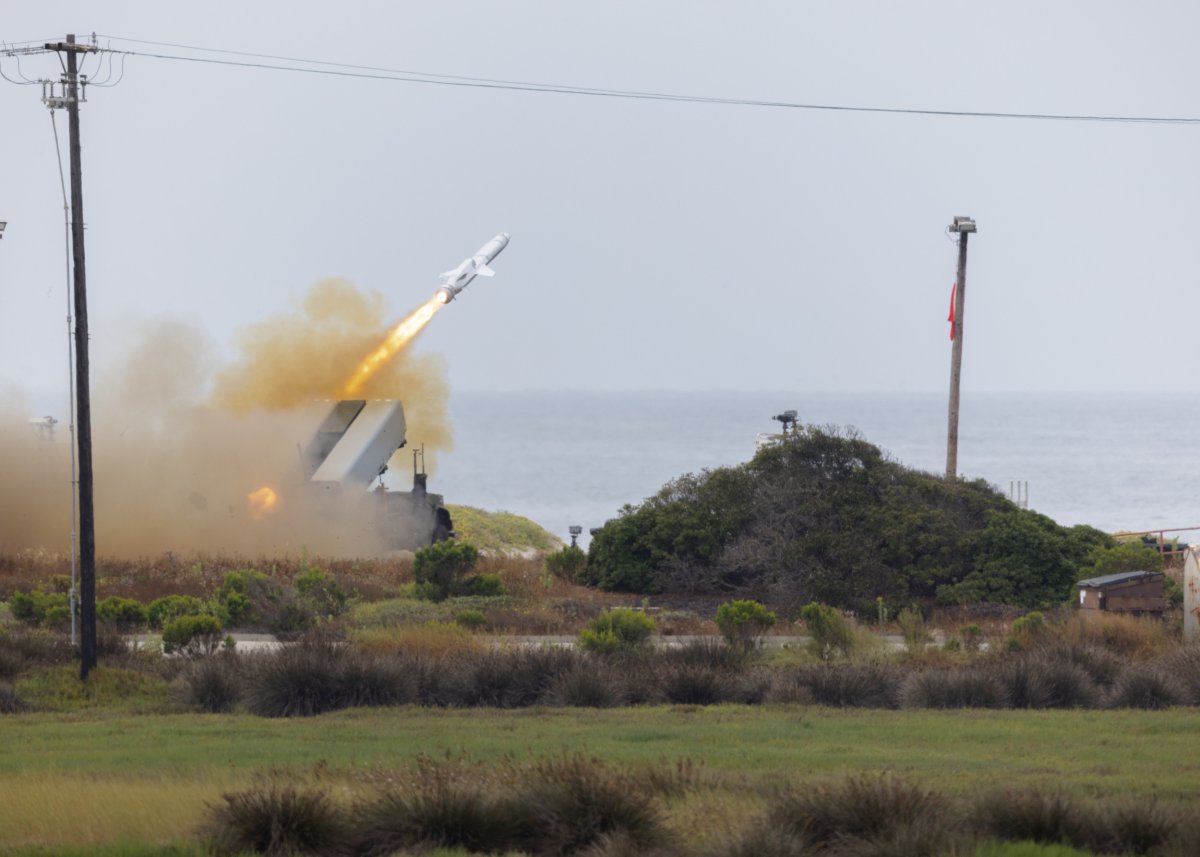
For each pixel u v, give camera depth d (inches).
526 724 3211.1
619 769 2388.0
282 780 2297.0
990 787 2329.0
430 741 2950.3
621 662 3939.5
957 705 3540.8
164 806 2146.9
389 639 4185.5
